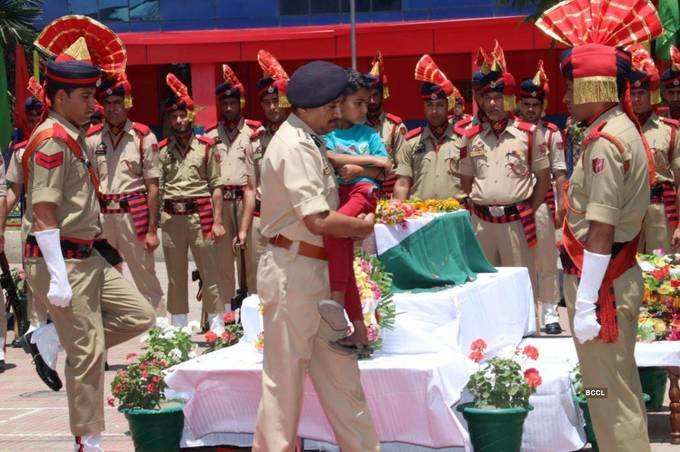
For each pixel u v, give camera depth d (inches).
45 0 1307.8
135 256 474.9
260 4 1364.4
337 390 247.9
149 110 1551.4
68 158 285.0
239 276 512.4
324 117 245.0
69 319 286.4
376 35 1337.4
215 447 304.5
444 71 1464.1
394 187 491.8
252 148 504.1
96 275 291.3
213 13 1370.6
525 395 287.0
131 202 470.9
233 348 328.5
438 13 1328.7
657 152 454.9
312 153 240.4
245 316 335.0
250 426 297.1
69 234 286.2
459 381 290.5
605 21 249.9
